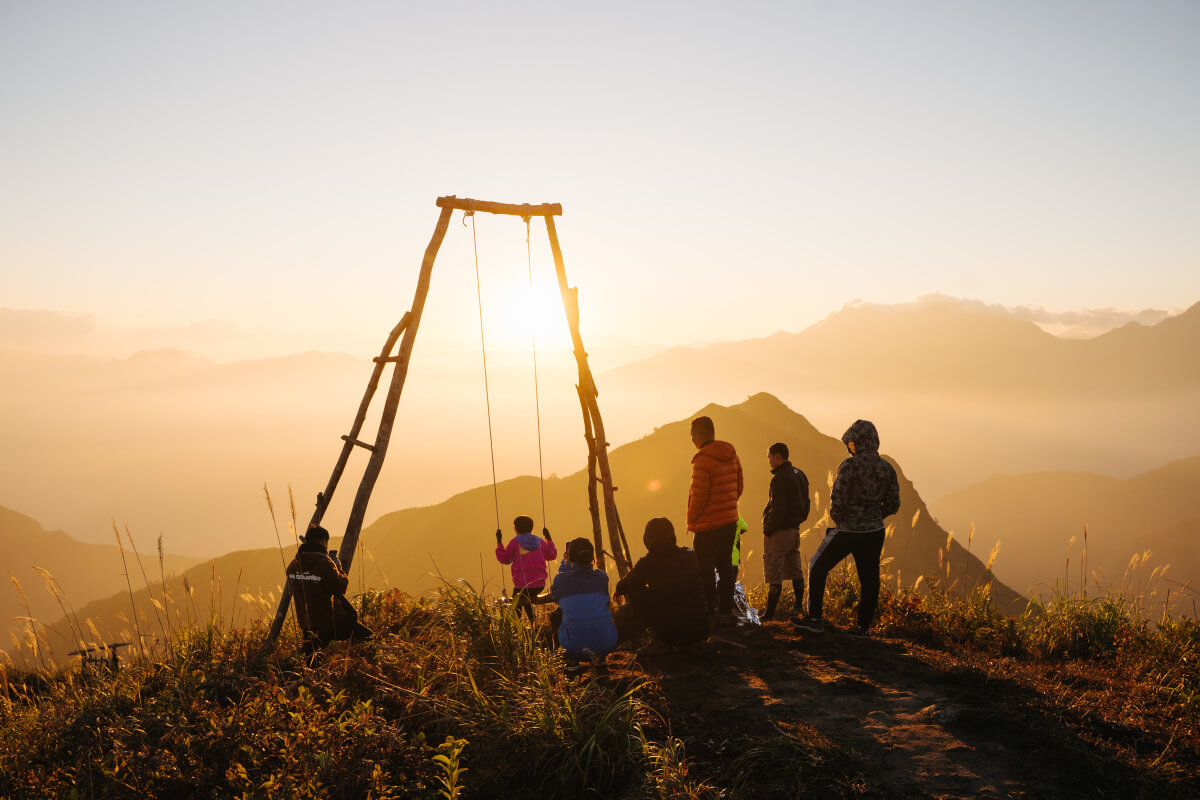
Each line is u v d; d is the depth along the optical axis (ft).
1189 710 17.87
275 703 16.06
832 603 29.43
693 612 22.41
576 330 32.89
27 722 18.24
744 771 14.65
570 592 21.65
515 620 20.59
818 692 19.31
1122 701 18.99
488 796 14.05
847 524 24.73
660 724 17.12
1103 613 25.59
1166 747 15.90
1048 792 14.11
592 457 33.12
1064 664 23.16
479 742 15.34
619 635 25.68
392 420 26.07
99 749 15.19
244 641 22.89
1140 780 14.43
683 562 23.11
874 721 17.38
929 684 19.93
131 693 18.99
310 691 17.34
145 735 15.39
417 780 13.97
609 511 32.58
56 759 15.46
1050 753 15.47
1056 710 17.90
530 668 18.70
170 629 23.27
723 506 26.78
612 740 15.10
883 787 14.20
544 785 14.30
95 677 20.85
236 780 13.62
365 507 25.77
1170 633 24.36
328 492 25.04
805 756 15.12
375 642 20.83
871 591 24.94
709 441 27.32
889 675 20.65
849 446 25.14
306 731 14.28
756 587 33.60
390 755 14.43
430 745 15.69
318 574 21.18
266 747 14.58
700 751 15.87
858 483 24.44
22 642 23.85
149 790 13.58
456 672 18.35
